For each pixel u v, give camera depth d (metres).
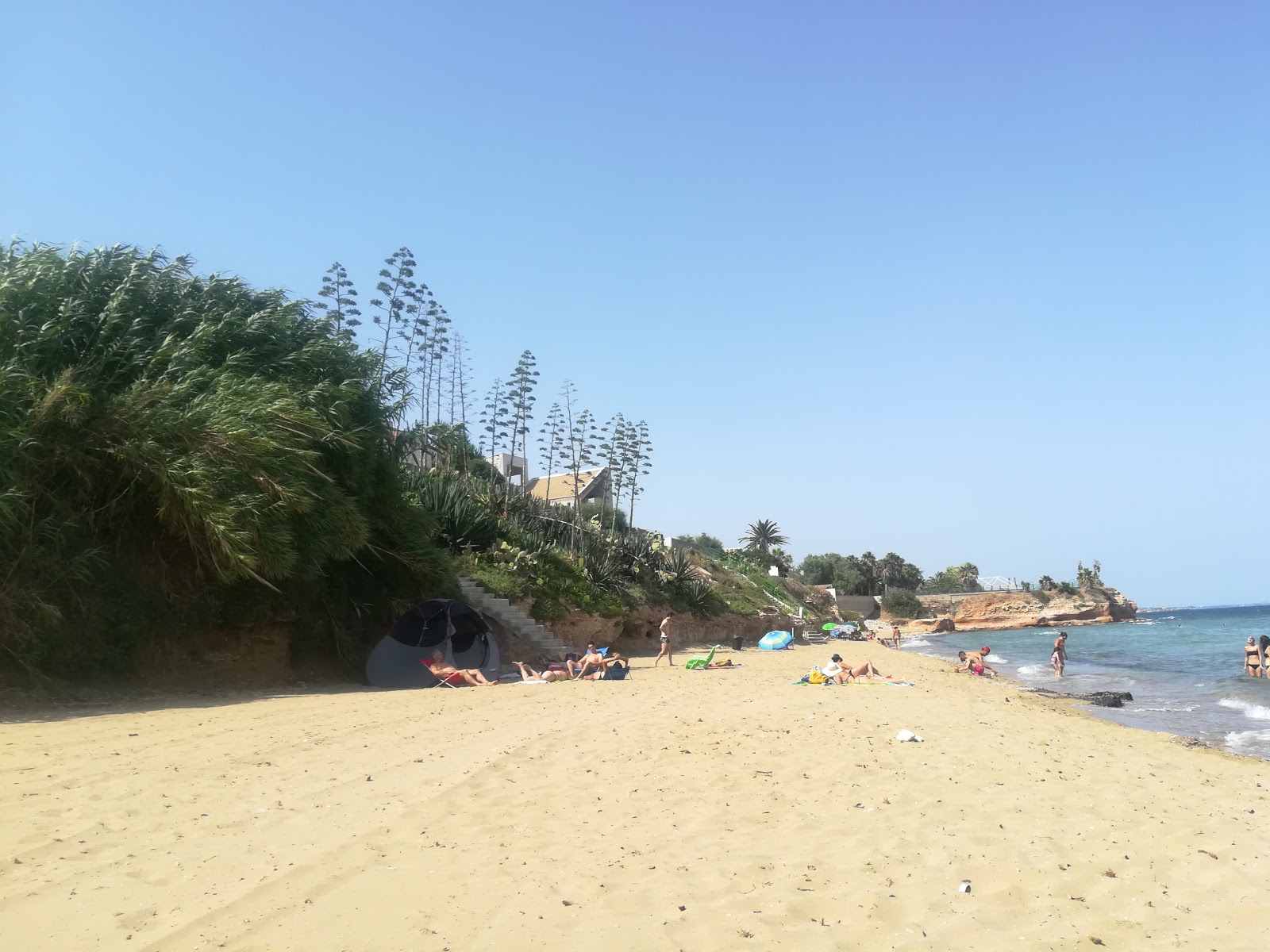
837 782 8.24
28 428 13.01
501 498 32.91
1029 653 52.94
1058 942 4.74
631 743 10.05
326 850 5.69
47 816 6.22
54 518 13.34
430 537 22.52
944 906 5.20
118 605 14.26
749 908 5.03
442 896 5.00
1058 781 8.86
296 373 17.59
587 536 35.53
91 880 4.99
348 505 17.27
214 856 5.50
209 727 10.71
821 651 40.69
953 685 23.50
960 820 7.08
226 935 4.32
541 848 5.98
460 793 7.38
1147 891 5.62
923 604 115.88
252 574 14.15
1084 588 126.56
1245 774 10.47
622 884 5.34
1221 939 4.88
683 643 37.78
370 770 8.26
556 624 27.25
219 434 14.30
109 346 14.95
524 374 35.38
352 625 19.83
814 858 5.96
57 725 10.47
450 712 13.07
